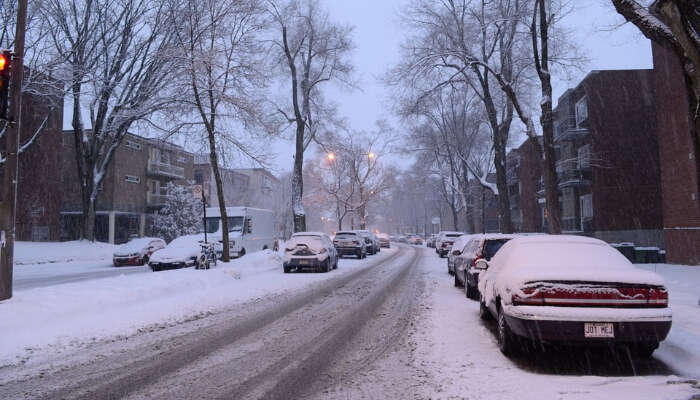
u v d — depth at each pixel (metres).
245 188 56.88
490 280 7.45
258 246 27.86
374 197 57.59
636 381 5.18
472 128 35.84
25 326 8.13
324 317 9.57
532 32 17.64
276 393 5.00
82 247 29.83
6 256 9.08
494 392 4.86
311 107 32.50
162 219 41.78
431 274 19.30
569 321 5.45
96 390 5.11
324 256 19.45
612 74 29.28
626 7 7.39
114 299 10.50
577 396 4.62
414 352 6.68
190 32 18.33
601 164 28.80
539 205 43.22
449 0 23.12
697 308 9.25
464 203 42.59
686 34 6.55
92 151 31.09
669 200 20.33
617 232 28.42
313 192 54.34
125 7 25.77
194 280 13.87
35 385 5.29
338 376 5.60
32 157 32.69
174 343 7.34
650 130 28.88
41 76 22.95
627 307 5.50
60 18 23.86
